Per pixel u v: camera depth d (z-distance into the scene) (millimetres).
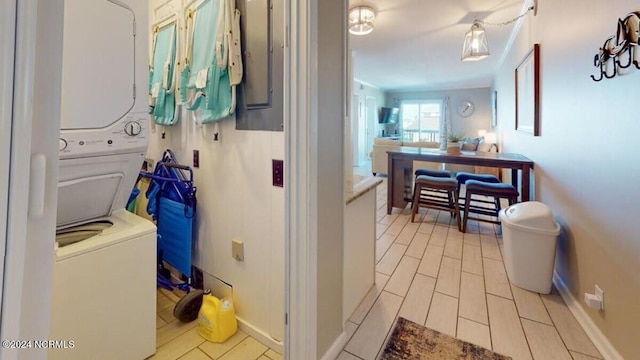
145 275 1488
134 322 1453
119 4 1396
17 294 376
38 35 374
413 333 1681
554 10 2383
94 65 1323
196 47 1794
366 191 1956
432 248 2873
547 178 2541
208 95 1651
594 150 1646
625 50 1338
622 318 1368
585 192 1755
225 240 1833
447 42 4477
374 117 9398
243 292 1750
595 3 1664
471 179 3691
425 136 9898
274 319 1607
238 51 1593
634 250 1281
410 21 3635
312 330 1322
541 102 2742
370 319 1804
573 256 1914
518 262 2135
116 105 1411
